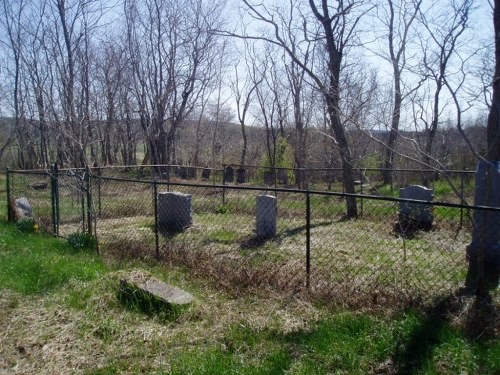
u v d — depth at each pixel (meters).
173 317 4.39
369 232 8.64
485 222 4.12
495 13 4.36
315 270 5.84
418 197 9.24
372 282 5.21
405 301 4.43
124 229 9.11
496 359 3.21
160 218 9.27
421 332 3.69
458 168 14.91
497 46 4.28
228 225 9.59
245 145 29.83
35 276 5.61
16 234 8.27
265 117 27.67
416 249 6.78
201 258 6.40
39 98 13.49
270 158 23.91
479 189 4.85
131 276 5.11
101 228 9.16
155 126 26.41
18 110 20.05
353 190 10.68
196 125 35.00
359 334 3.73
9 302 4.86
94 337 4.06
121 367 3.54
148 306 4.61
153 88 25.84
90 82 18.19
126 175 21.78
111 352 3.79
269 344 3.77
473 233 4.90
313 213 11.22
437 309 4.24
